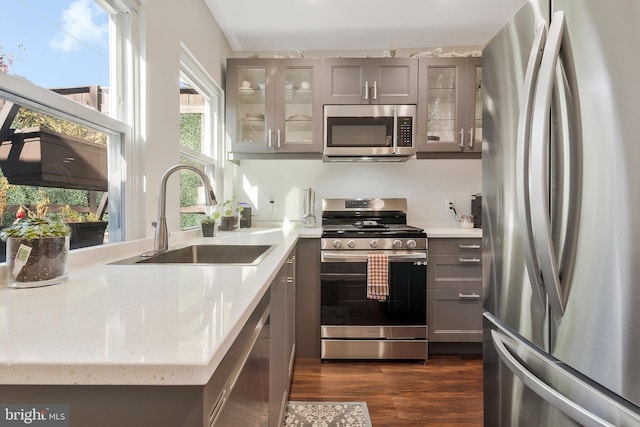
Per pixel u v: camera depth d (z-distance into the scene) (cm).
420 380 207
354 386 200
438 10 239
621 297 68
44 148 111
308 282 238
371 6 233
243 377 70
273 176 301
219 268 110
